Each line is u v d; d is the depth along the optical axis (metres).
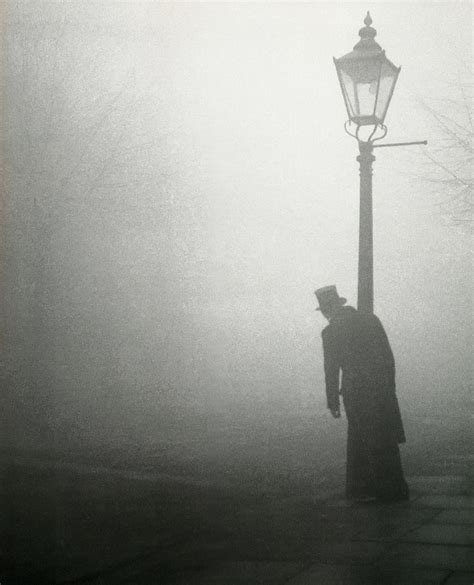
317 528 6.23
